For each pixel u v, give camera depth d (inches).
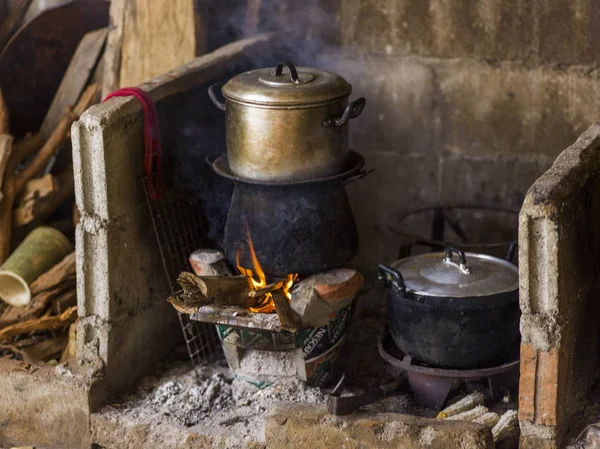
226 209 129.2
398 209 138.3
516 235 134.6
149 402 115.8
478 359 112.3
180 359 124.0
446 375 112.0
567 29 128.0
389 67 134.6
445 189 136.3
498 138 133.1
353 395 110.3
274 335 113.7
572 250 103.2
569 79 129.2
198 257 117.1
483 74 131.7
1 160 132.1
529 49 129.8
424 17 132.0
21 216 132.7
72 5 139.1
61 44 141.5
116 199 114.3
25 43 139.6
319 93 110.8
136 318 118.9
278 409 108.6
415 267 115.0
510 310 111.2
